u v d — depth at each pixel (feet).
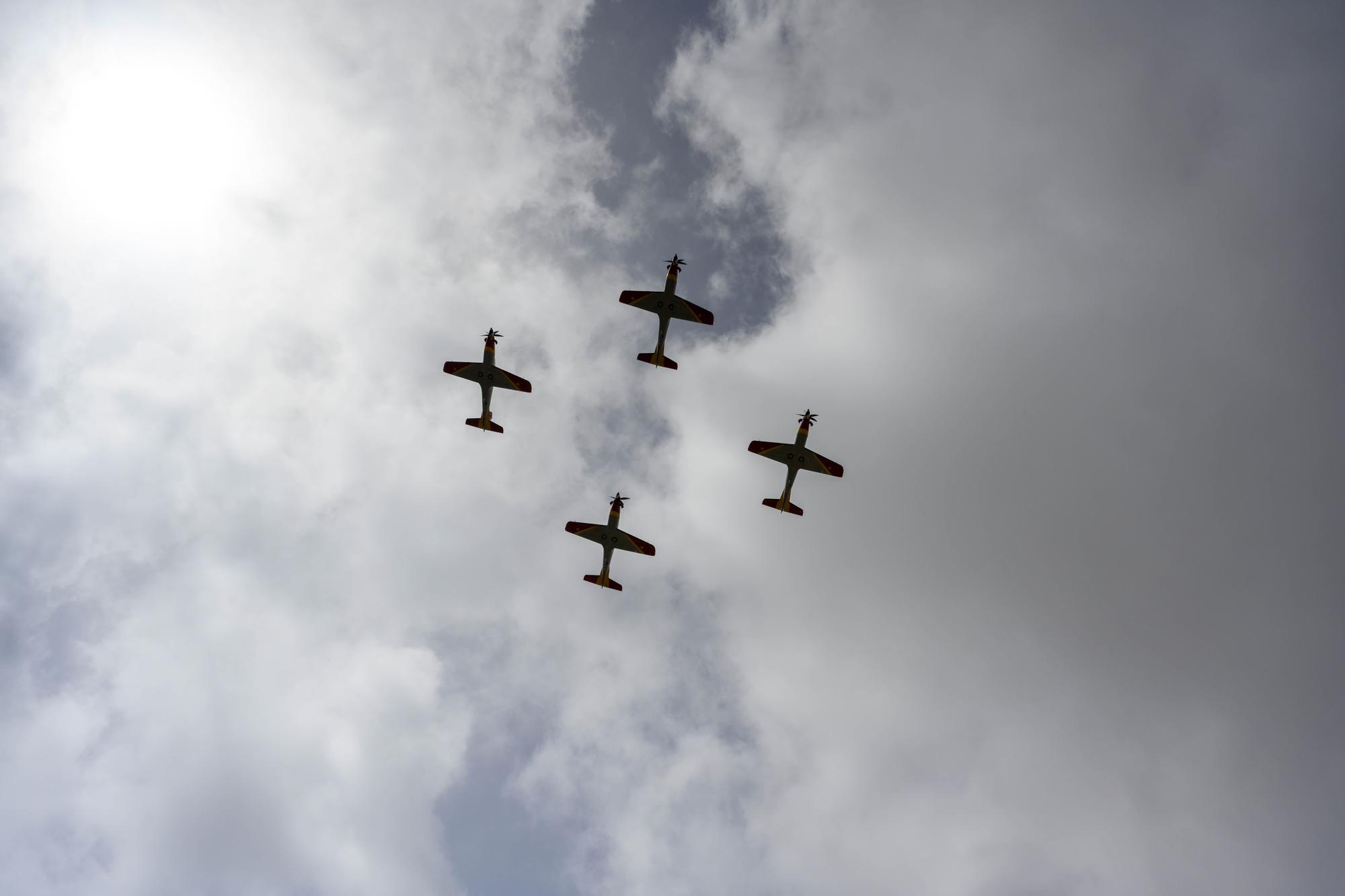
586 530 225.97
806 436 212.84
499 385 217.56
